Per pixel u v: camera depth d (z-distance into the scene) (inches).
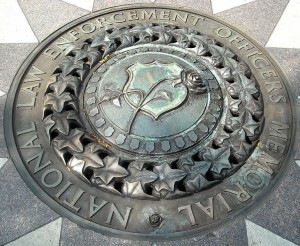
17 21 52.3
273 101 45.3
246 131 41.6
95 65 46.9
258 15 54.5
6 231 35.3
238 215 36.8
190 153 40.2
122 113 42.0
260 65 48.7
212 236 35.5
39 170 39.1
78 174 38.3
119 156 39.7
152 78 44.6
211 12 54.8
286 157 40.8
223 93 44.8
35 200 37.2
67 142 39.7
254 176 39.3
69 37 50.8
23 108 43.5
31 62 47.8
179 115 42.0
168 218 36.4
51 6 54.4
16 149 40.4
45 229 35.6
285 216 36.8
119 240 35.2
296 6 55.6
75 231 35.5
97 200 37.4
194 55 48.2
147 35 49.7
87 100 43.6
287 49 50.6
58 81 44.4
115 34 49.7
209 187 38.1
